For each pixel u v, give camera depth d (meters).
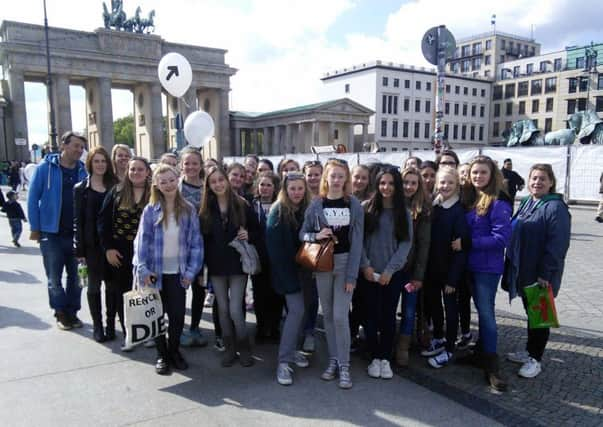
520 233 4.26
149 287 4.16
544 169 4.19
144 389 3.95
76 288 5.47
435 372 4.36
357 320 4.96
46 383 4.03
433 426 3.38
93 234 4.91
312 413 3.57
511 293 4.33
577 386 4.00
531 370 4.17
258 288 5.06
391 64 80.62
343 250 4.08
